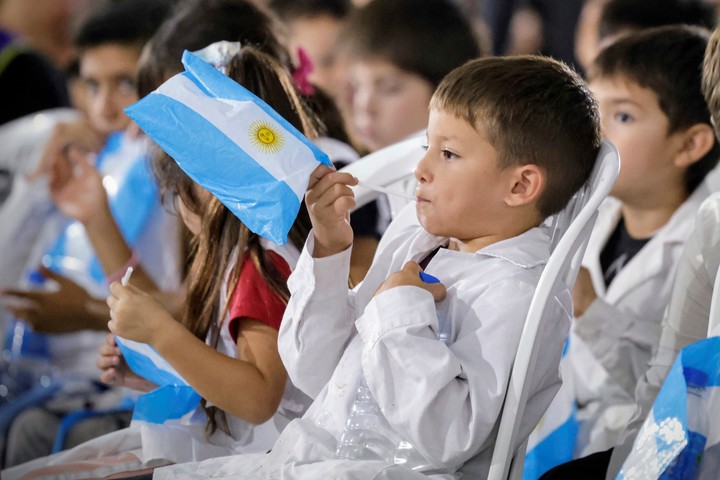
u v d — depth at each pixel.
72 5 12.59
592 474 5.50
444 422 4.68
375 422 4.91
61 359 9.16
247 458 5.11
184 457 5.79
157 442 5.75
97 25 9.91
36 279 9.50
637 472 4.67
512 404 4.68
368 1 10.37
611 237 7.91
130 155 9.85
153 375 5.98
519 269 5.04
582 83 5.33
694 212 7.39
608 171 5.09
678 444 4.57
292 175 4.77
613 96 7.32
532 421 5.11
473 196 5.06
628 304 7.46
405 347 4.71
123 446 6.00
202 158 4.84
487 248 5.12
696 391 4.73
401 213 5.88
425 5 9.35
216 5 6.86
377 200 7.64
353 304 5.39
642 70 7.22
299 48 7.40
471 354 4.80
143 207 9.30
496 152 5.02
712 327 5.07
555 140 5.06
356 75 9.48
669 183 7.42
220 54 6.04
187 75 5.05
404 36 9.18
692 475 4.62
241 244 5.74
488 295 4.94
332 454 4.95
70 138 9.62
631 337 7.16
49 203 9.52
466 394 4.72
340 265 5.10
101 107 9.95
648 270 7.42
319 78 10.75
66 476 5.65
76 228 9.77
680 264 5.89
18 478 5.70
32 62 10.54
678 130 7.26
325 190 4.95
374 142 9.46
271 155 4.83
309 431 5.05
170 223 9.13
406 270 5.05
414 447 4.84
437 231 5.20
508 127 4.98
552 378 5.19
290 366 5.24
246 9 6.93
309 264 5.07
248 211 4.75
